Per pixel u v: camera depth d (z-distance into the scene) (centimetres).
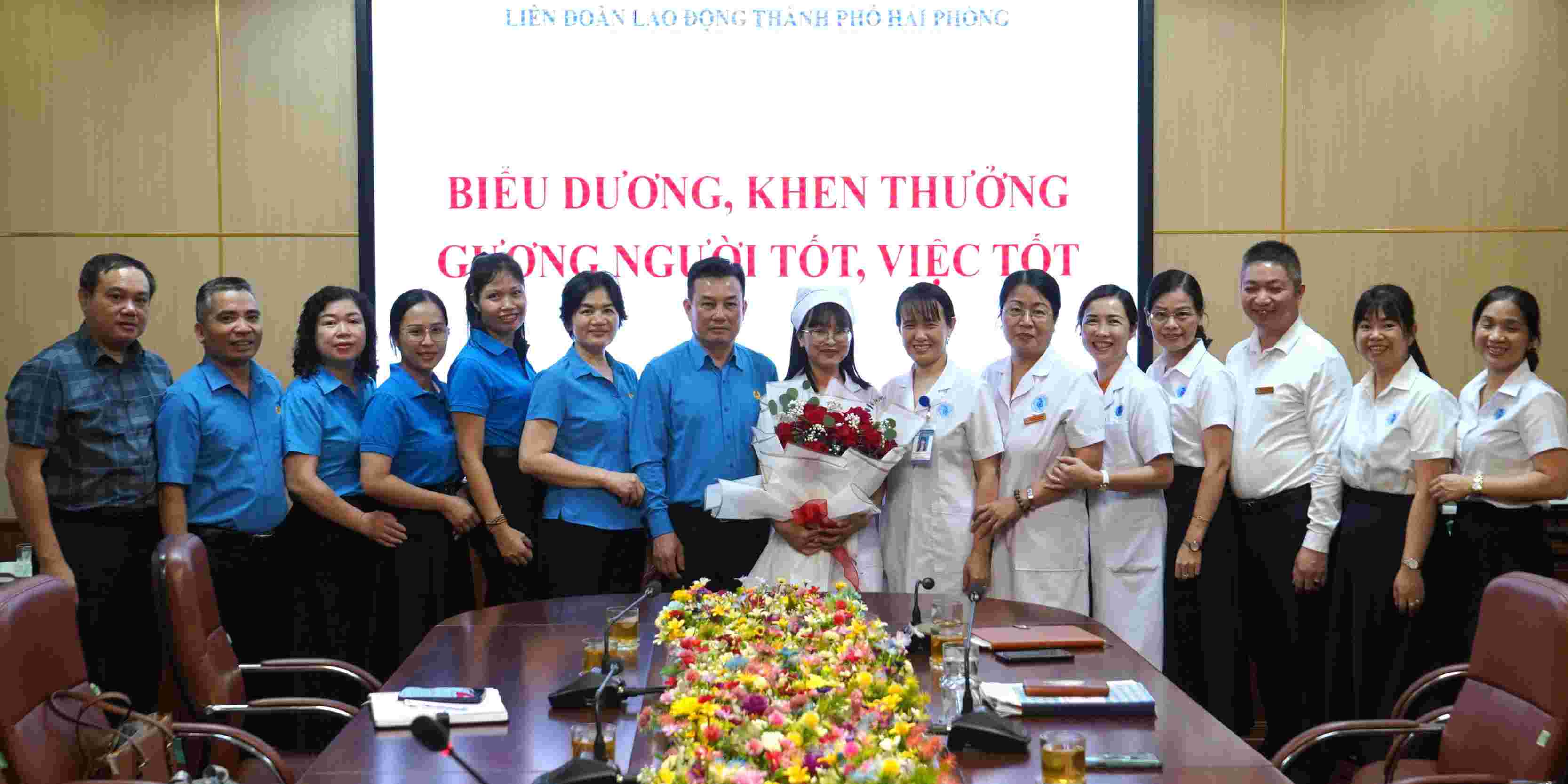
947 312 387
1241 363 407
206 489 377
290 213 530
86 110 526
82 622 361
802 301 376
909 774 164
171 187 528
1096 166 529
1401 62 535
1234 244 535
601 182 527
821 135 529
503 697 254
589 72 525
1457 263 537
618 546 393
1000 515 382
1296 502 390
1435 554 380
